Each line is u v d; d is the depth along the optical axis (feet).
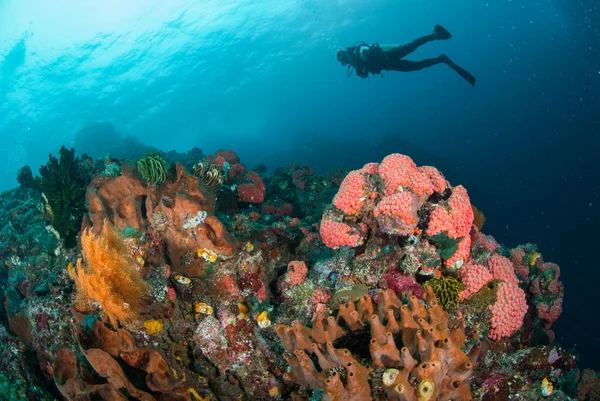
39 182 24.45
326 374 9.29
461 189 13.12
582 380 16.37
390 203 12.22
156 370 12.10
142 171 15.07
